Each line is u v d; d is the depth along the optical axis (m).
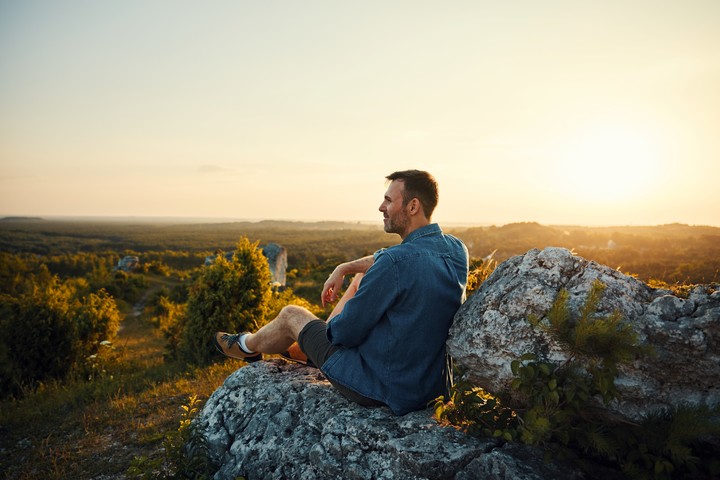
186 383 6.01
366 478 2.20
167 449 2.94
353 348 2.69
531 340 2.16
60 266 87.31
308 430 2.70
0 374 8.21
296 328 3.08
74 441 4.35
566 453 2.07
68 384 8.16
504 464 1.99
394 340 2.48
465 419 2.32
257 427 2.87
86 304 10.35
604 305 2.07
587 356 2.01
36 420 5.18
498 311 2.28
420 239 2.62
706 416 1.80
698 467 1.91
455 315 2.56
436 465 2.06
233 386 3.30
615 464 2.07
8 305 9.23
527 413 2.07
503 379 2.23
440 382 2.60
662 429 1.91
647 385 1.94
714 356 1.83
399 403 2.50
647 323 1.97
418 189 2.64
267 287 8.84
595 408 2.06
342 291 11.76
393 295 2.42
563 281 2.24
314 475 2.41
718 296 1.90
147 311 26.58
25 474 3.69
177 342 10.72
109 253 117.06
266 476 2.58
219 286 8.32
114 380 7.40
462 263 2.71
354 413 2.58
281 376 3.24
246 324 8.44
